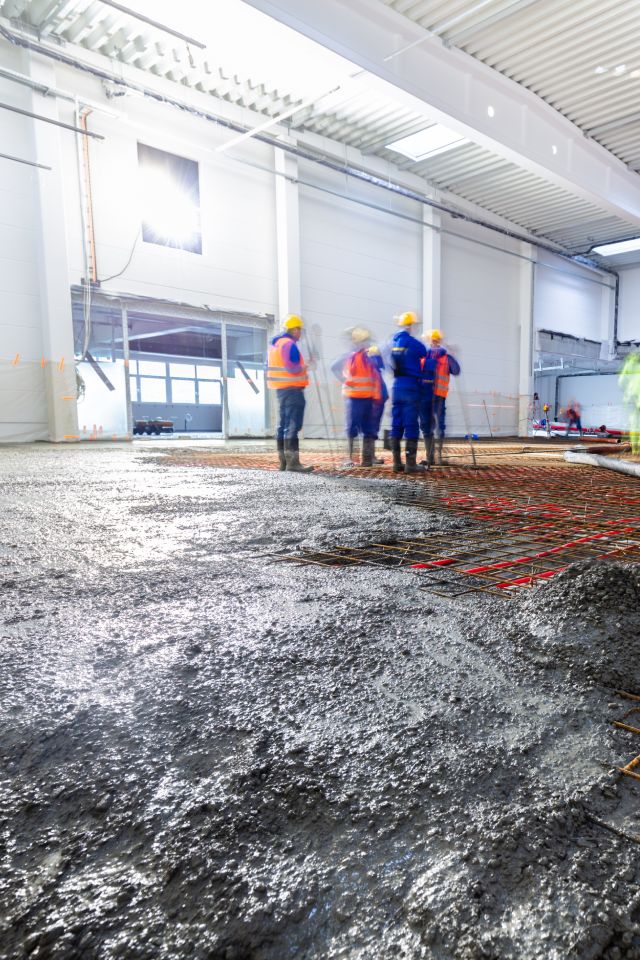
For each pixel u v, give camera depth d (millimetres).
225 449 9977
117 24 10211
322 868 587
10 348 10812
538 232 20500
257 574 1783
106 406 12086
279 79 11859
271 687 986
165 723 867
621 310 24531
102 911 534
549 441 17188
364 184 15695
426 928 517
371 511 3055
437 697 953
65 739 824
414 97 10016
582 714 907
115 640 1210
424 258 17312
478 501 3449
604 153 14305
